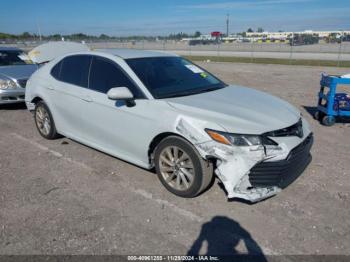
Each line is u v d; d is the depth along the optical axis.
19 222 3.08
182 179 3.43
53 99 4.92
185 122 3.21
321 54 30.41
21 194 3.63
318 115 6.73
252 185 3.04
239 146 2.96
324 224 3.00
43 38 47.81
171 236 2.86
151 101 3.57
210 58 28.28
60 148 5.09
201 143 3.09
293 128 3.28
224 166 3.02
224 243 2.77
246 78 14.00
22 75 7.62
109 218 3.14
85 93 4.30
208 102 3.53
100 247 2.71
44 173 4.18
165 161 3.55
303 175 4.02
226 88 4.30
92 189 3.73
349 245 2.71
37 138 5.62
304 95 9.54
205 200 3.44
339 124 6.45
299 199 3.44
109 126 4.04
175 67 4.36
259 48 42.94
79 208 3.32
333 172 4.10
